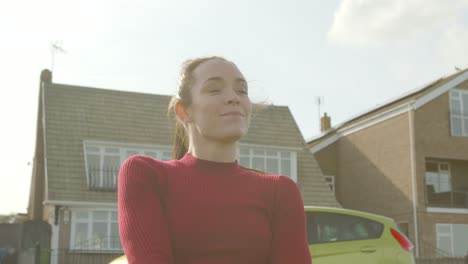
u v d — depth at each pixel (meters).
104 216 25.06
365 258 8.07
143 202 1.67
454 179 31.41
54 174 25.09
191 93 1.82
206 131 1.78
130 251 1.63
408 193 29.41
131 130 28.06
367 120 32.50
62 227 24.36
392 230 8.39
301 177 30.19
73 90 29.05
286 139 30.80
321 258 7.97
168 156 27.88
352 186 33.41
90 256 22.20
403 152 29.98
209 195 1.72
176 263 1.68
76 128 27.19
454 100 30.52
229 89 1.81
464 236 29.48
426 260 23.72
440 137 29.94
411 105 29.70
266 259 1.75
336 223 8.27
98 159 26.50
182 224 1.68
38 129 31.97
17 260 19.20
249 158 29.70
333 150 34.94
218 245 1.67
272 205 1.82
